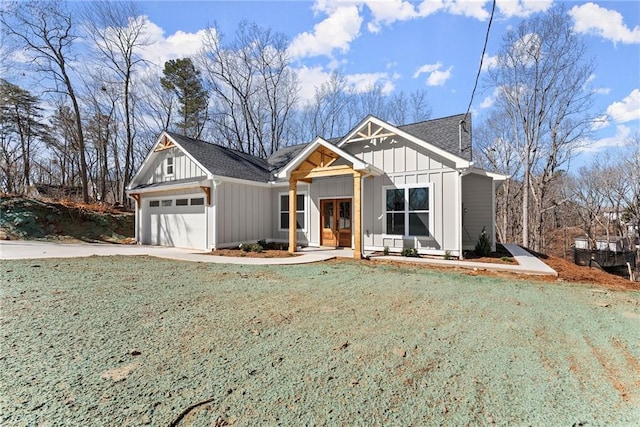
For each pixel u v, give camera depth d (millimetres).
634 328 3691
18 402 2061
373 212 10828
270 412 2020
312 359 2781
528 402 2203
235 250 11055
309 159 10633
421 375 2545
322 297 4918
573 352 3029
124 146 23297
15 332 3240
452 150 9898
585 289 5688
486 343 3215
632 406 2180
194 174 12602
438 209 9633
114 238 15117
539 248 21859
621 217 22078
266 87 25781
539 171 22750
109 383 2314
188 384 2326
